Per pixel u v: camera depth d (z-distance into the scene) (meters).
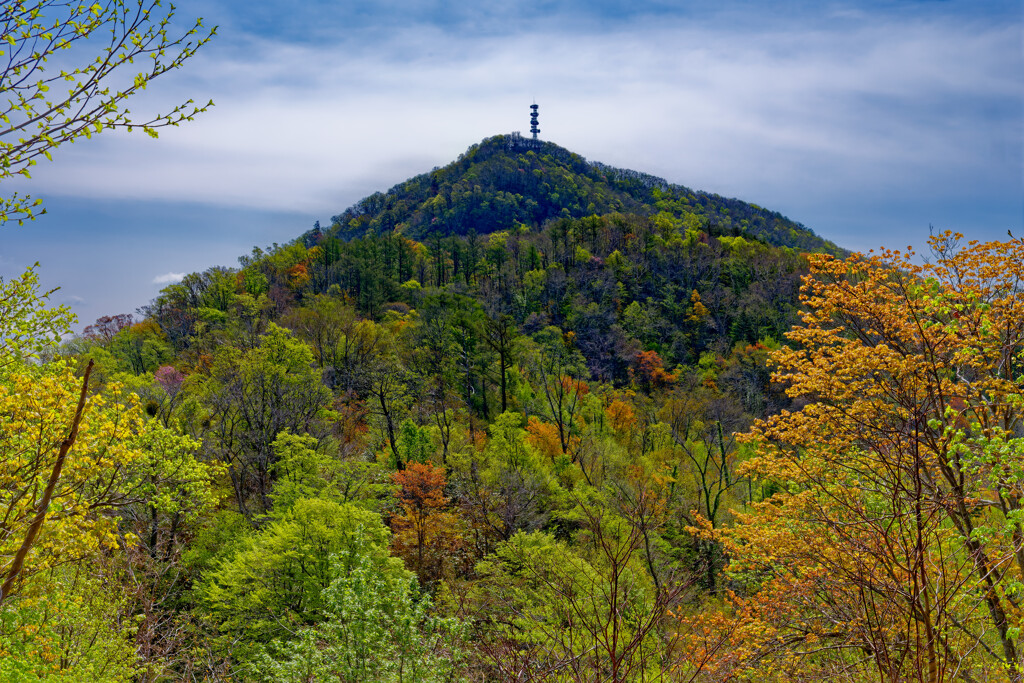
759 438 14.31
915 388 10.31
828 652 11.50
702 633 12.33
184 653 18.41
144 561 20.84
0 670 9.69
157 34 5.43
